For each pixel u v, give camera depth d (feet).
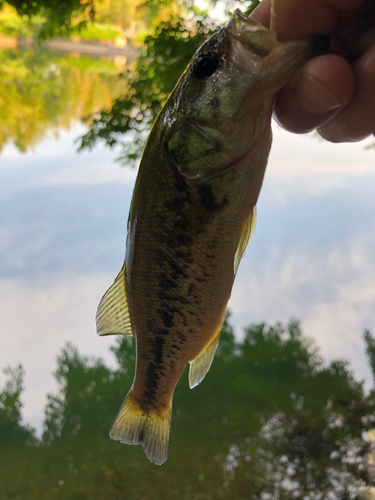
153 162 0.47
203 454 1.20
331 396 1.33
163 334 0.51
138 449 1.26
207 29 1.73
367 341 1.62
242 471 1.13
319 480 1.07
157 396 0.55
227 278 0.48
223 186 0.45
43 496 1.09
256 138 0.43
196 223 0.46
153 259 0.48
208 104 0.43
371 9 0.38
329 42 0.39
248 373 1.49
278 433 1.23
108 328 0.55
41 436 1.30
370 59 0.37
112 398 1.46
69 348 1.71
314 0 0.38
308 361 1.53
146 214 0.48
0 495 1.10
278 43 0.39
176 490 1.08
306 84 0.37
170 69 1.74
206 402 1.39
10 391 1.49
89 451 1.24
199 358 0.52
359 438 1.17
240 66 0.41
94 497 1.07
